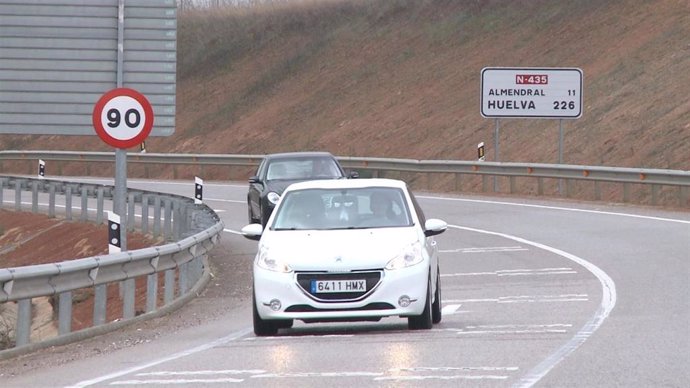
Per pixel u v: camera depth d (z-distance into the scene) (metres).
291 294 44.81
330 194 49.59
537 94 132.00
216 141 196.38
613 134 132.88
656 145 123.44
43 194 159.25
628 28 160.12
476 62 175.62
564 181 131.00
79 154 193.00
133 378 36.28
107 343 47.69
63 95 71.06
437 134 160.88
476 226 96.06
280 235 47.31
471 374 34.50
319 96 192.25
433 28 194.12
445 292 61.72
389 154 162.75
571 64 160.88
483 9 190.50
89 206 135.00
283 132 186.88
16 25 70.94
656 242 79.12
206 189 151.62
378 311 44.72
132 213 104.81
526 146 144.88
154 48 70.38
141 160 182.62
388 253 45.16
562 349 39.31
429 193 131.50
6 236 121.44
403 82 182.25
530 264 71.88
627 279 62.25
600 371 34.62
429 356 38.66
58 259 105.50
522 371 34.84
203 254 71.00
